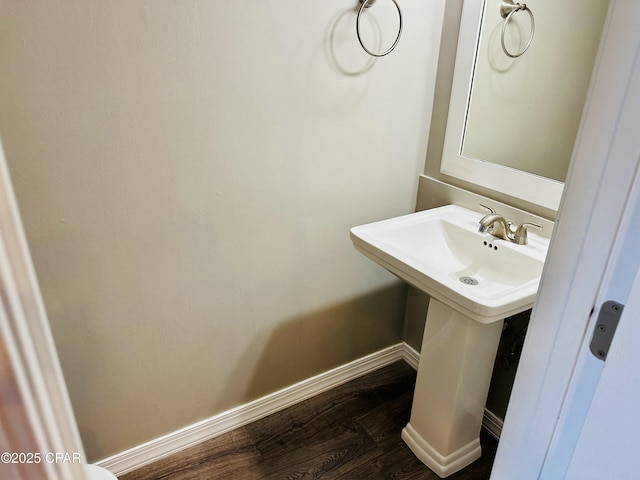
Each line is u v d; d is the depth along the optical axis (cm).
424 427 165
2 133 105
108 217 125
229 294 156
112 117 116
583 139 56
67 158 115
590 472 64
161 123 123
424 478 161
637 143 51
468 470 164
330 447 172
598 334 59
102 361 141
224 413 174
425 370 159
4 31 99
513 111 148
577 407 64
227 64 127
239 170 141
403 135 172
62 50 106
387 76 158
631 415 57
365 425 182
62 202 118
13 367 39
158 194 130
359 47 147
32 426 41
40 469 43
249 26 126
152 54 116
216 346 161
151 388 154
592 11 124
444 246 165
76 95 110
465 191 169
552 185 140
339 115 153
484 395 158
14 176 110
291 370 185
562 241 61
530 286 122
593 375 61
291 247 163
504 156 154
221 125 132
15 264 38
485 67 152
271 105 138
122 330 140
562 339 64
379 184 175
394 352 216
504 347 166
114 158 120
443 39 163
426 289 128
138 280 137
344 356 200
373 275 191
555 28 132
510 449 78
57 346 131
